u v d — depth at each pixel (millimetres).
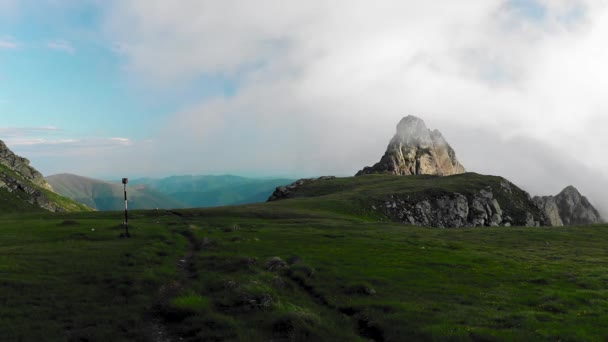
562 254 60438
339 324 23766
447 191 190625
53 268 33156
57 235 53281
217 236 61438
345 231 79188
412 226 106938
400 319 23828
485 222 185250
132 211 111188
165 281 31375
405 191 185875
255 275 33031
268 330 21234
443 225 171500
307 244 56125
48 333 19891
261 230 72312
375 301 27984
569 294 30828
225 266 37594
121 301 25641
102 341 19406
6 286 26844
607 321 23906
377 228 91000
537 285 36219
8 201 177125
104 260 37250
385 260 45250
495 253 58031
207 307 23781
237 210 118312
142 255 40781
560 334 21234
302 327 21094
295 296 29391
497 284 35875
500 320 24312
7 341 18688
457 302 29203
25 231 56531
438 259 47906
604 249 67688
